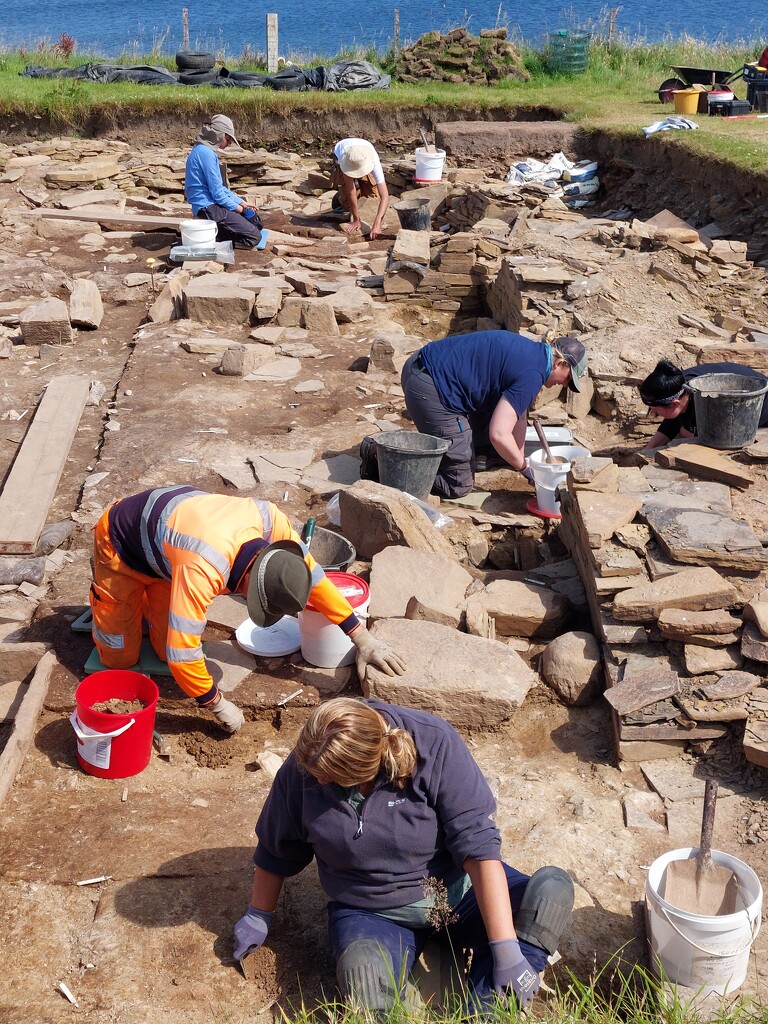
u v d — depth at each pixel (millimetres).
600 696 4559
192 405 7633
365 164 12391
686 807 3947
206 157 11523
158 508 3994
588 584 5020
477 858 2916
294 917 3473
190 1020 3102
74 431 7125
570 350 6059
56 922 3439
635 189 14508
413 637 4555
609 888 3592
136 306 10289
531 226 11648
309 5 70438
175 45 47062
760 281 9969
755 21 57062
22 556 5672
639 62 21016
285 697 4457
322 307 9344
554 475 5953
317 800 2959
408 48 20094
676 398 6039
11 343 9266
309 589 3898
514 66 19453
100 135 17625
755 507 5219
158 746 4281
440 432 6141
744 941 3002
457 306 10398
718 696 4137
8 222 12867
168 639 3885
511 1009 2820
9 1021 3078
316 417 7523
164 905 3498
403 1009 2842
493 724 4383
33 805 3961
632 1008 3074
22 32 55562
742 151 12906
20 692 4617
